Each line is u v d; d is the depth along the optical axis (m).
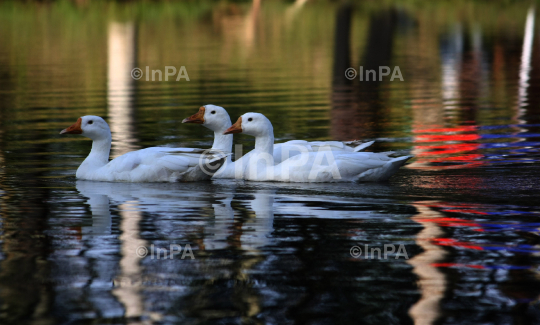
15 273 8.00
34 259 8.47
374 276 7.83
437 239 9.08
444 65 33.25
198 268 8.12
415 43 42.19
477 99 23.86
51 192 12.09
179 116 21.20
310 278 7.81
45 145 16.86
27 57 36.97
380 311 7.01
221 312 7.05
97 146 13.72
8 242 9.11
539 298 7.30
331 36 46.31
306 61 35.22
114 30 48.19
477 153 15.18
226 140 14.72
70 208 10.88
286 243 8.97
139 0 60.69
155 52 38.78
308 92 25.89
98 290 7.56
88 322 6.85
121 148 16.52
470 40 42.78
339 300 7.29
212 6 61.44
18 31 47.47
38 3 58.59
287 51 39.34
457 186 12.13
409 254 8.50
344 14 58.22
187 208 10.81
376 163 12.59
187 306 7.17
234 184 12.72
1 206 11.00
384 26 51.53
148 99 24.72
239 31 48.81
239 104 23.25
